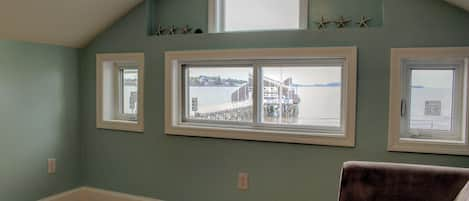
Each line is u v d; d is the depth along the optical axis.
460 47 2.21
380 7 2.47
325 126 2.63
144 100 3.02
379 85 2.38
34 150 2.89
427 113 2.43
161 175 3.01
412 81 2.44
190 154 2.90
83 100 3.29
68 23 2.80
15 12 2.41
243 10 2.83
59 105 3.09
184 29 2.93
